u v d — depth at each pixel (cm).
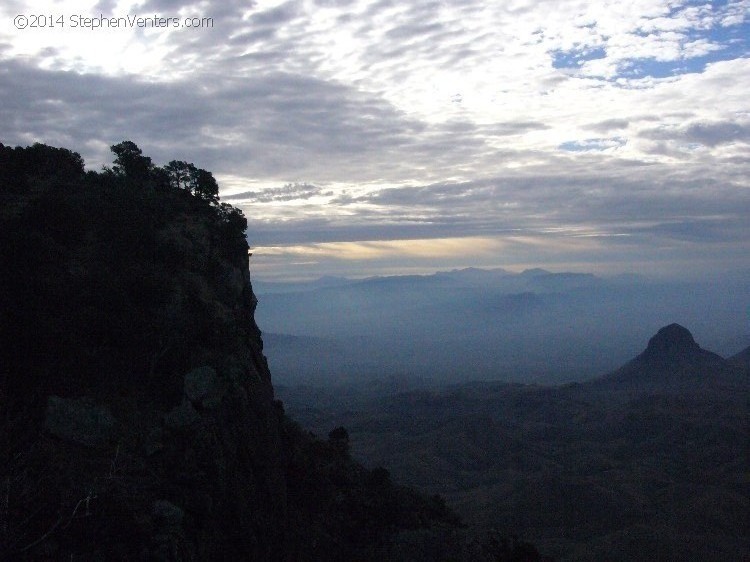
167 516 2097
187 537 2150
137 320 2730
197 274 3253
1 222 2795
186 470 2370
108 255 2981
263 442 2972
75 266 2839
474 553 3822
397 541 3659
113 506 1995
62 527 1791
